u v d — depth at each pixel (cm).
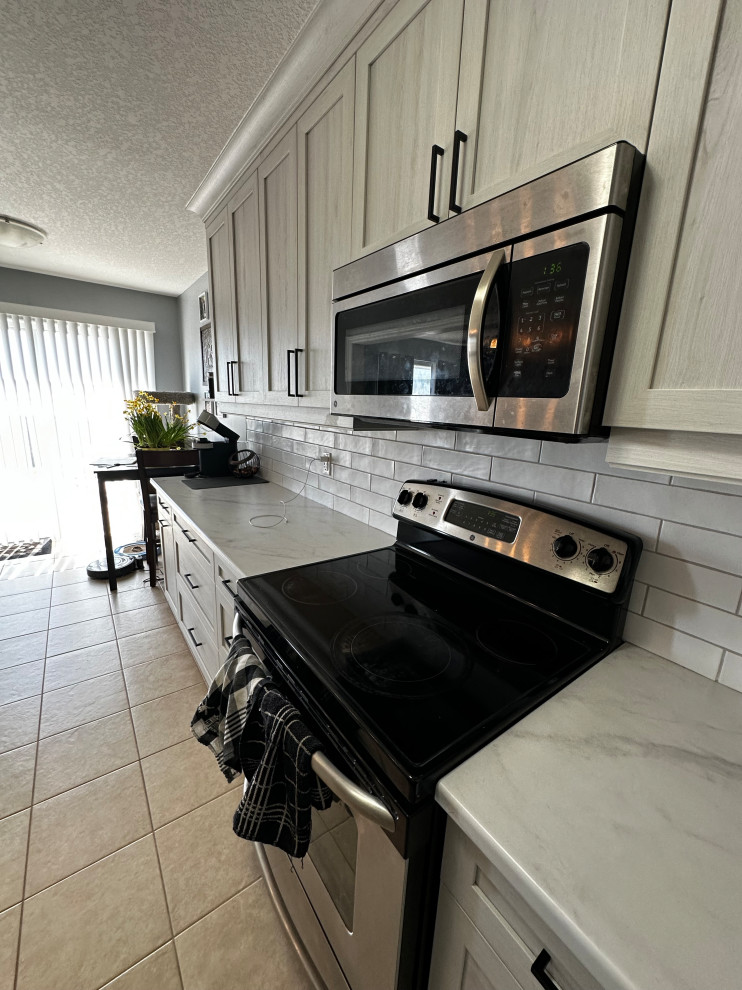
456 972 60
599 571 87
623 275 58
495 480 116
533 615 99
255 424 276
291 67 127
